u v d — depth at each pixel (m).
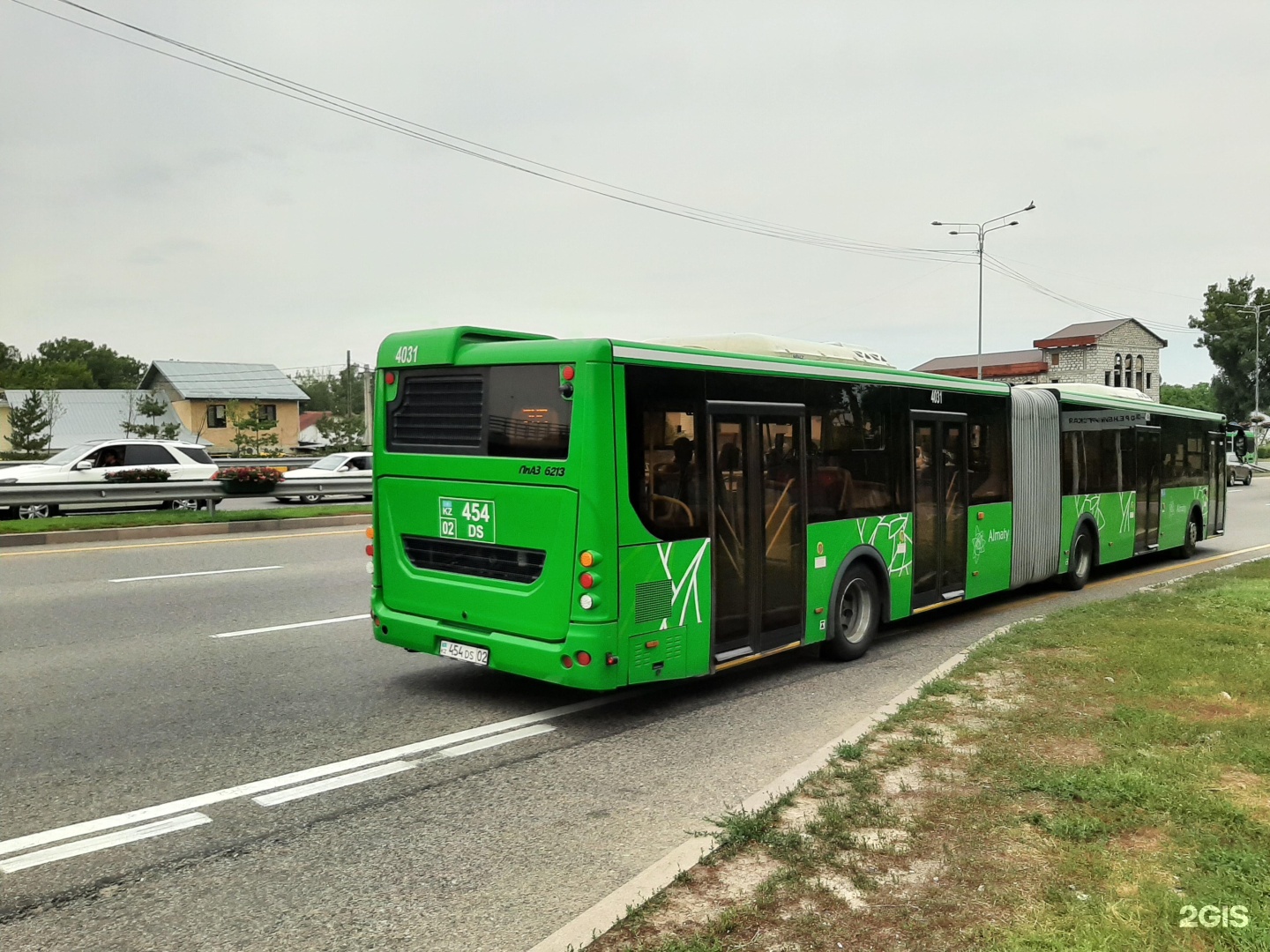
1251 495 36.78
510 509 6.64
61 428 56.53
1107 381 67.19
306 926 3.83
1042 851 4.28
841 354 9.49
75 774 5.47
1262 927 3.52
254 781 5.45
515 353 6.63
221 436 60.94
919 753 5.61
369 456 28.00
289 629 9.50
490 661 6.78
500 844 4.65
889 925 3.63
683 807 5.16
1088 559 13.54
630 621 6.42
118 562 13.67
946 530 10.16
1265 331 81.38
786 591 7.88
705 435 7.02
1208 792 4.89
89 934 3.75
